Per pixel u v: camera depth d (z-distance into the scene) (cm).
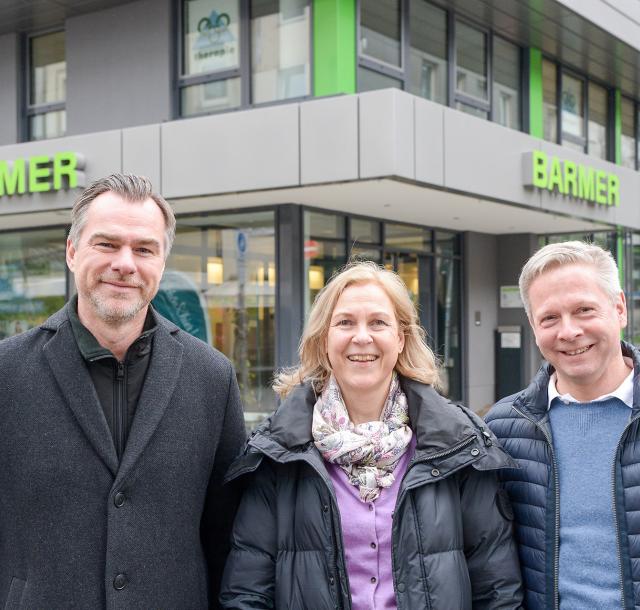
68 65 1094
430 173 811
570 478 225
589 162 1111
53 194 956
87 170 945
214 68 986
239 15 962
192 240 995
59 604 207
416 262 1158
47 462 210
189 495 229
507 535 234
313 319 258
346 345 243
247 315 947
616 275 230
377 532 230
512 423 245
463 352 1251
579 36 1191
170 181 888
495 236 1316
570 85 1373
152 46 1022
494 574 230
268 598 233
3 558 215
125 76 1045
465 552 235
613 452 220
